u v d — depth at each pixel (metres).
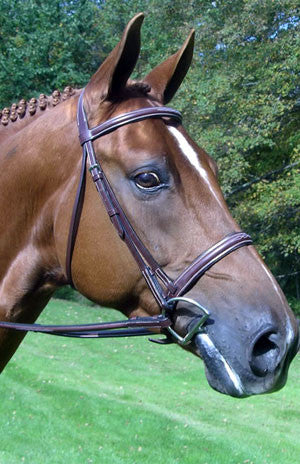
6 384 7.75
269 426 6.68
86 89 2.31
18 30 20.56
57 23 20.95
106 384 8.25
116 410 6.90
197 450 5.76
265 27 12.26
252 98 12.35
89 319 14.47
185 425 6.47
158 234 2.04
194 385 8.39
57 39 20.02
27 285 2.41
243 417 6.98
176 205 2.04
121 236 2.08
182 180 2.06
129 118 2.13
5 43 20.62
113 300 2.17
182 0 15.23
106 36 21.86
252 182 14.15
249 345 1.87
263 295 1.93
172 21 16.14
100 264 2.14
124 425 6.41
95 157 2.15
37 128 2.42
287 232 13.60
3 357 2.52
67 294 19.47
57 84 19.73
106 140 2.14
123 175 2.09
